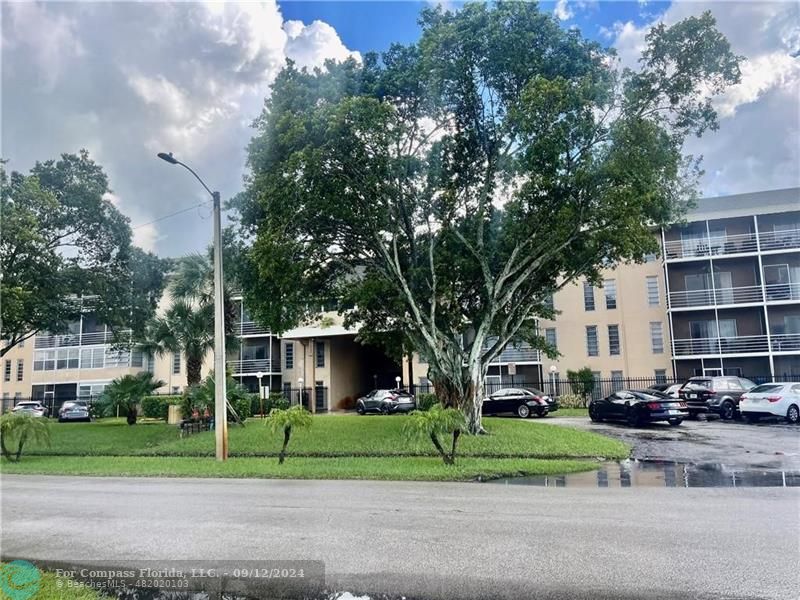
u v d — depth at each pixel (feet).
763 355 104.27
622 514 26.30
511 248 64.54
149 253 90.12
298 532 23.34
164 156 47.70
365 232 62.28
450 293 67.72
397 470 40.63
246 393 80.02
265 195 54.90
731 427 67.77
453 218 67.15
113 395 82.53
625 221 51.96
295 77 59.00
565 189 54.19
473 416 59.36
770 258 110.73
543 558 19.44
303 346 130.93
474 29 56.03
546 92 49.19
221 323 50.57
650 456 47.01
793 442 54.19
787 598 15.83
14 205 72.74
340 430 61.98
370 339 80.23
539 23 55.72
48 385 150.51
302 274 64.75
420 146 63.77
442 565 18.84
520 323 67.00
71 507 29.71
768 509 27.30
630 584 16.93
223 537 22.66
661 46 52.90
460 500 30.27
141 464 48.65
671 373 113.60
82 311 87.30
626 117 54.34
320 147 52.31
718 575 17.62
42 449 62.18
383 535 22.70
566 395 111.65
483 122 62.34
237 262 66.18
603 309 119.75
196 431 69.00
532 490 33.37
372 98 52.47
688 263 114.42
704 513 26.43
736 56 52.34
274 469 42.47
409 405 100.32
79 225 81.92
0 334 73.67
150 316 87.61
